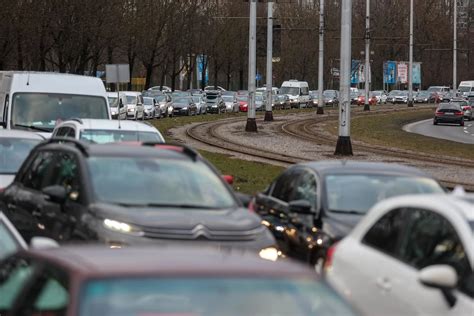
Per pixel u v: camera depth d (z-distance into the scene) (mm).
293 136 116312
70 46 151250
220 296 11719
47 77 56188
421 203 19141
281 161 80250
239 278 12125
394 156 87312
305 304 11945
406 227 19219
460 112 159125
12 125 54250
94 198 24297
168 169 26094
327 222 26453
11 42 141875
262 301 11789
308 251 26266
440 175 69812
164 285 11742
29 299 13234
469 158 87562
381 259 19281
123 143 29203
